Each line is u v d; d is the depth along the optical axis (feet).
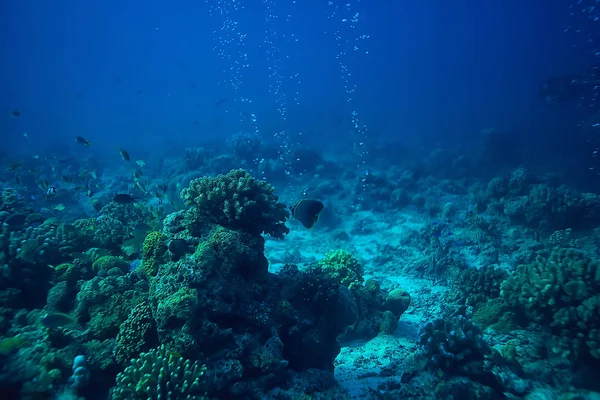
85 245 23.39
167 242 17.02
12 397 12.97
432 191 62.49
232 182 17.74
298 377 16.10
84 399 13.25
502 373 17.01
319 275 20.29
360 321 25.30
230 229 17.13
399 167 80.84
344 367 21.02
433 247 38.50
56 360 13.88
